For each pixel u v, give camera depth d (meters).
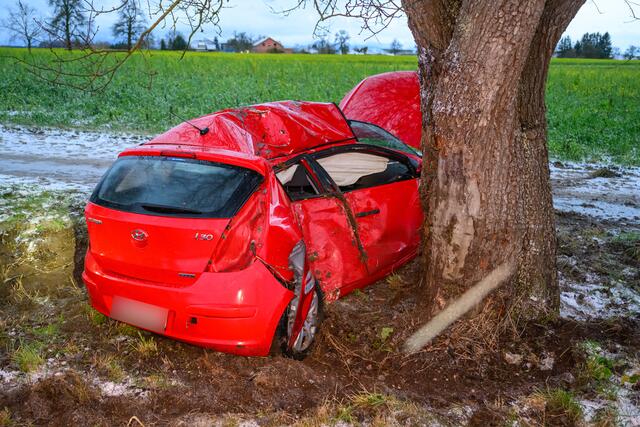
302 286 3.71
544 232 4.28
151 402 3.21
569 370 3.80
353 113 6.90
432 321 4.01
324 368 3.77
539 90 4.13
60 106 15.82
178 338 3.39
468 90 3.46
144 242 3.37
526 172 4.18
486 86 3.42
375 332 4.12
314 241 4.27
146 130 13.44
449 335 3.94
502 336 4.01
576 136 13.66
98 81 18.45
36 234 5.88
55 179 8.55
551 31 3.99
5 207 6.66
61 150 10.82
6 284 4.81
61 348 3.74
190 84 20.94
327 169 4.74
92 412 3.05
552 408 3.36
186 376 3.52
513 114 3.65
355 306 4.52
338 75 26.80
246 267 3.39
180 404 3.21
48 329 3.98
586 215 7.60
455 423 3.19
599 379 3.68
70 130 12.97
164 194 3.50
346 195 4.55
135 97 17.28
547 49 4.04
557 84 26.94
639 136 14.11
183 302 3.31
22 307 4.40
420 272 4.40
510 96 3.51
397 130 6.73
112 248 3.51
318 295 3.97
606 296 5.05
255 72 28.45
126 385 3.36
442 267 3.96
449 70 3.54
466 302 3.95
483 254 3.87
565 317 4.47
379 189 4.78
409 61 52.78
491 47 3.31
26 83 18.11
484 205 3.76
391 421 3.11
